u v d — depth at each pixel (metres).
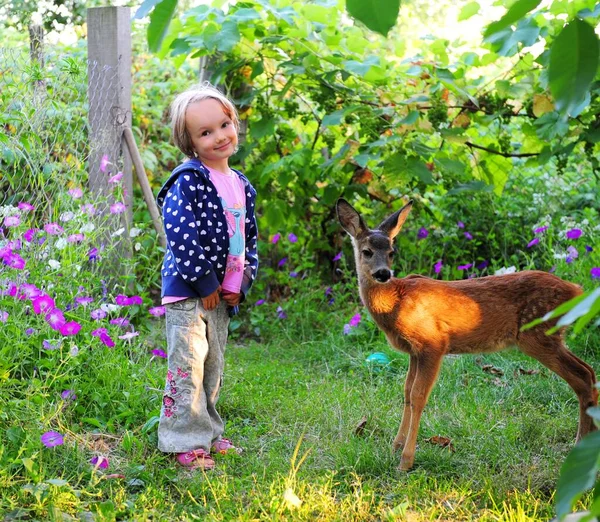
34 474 3.14
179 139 3.65
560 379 4.75
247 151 6.09
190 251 3.48
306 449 3.78
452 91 5.49
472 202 6.77
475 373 4.95
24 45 5.96
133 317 5.47
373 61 5.56
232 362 5.21
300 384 4.80
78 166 5.16
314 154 6.48
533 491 3.29
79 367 4.17
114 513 2.97
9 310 4.23
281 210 6.27
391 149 5.62
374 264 3.75
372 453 3.64
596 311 1.05
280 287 6.66
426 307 3.71
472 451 3.77
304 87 5.93
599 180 6.37
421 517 3.07
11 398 3.89
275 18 5.78
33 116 4.92
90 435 3.76
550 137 5.28
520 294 3.76
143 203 6.66
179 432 3.61
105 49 5.44
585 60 1.10
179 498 3.28
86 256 4.73
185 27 5.88
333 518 3.02
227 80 6.12
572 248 5.59
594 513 1.15
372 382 4.84
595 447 1.14
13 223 4.42
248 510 3.04
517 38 4.37
